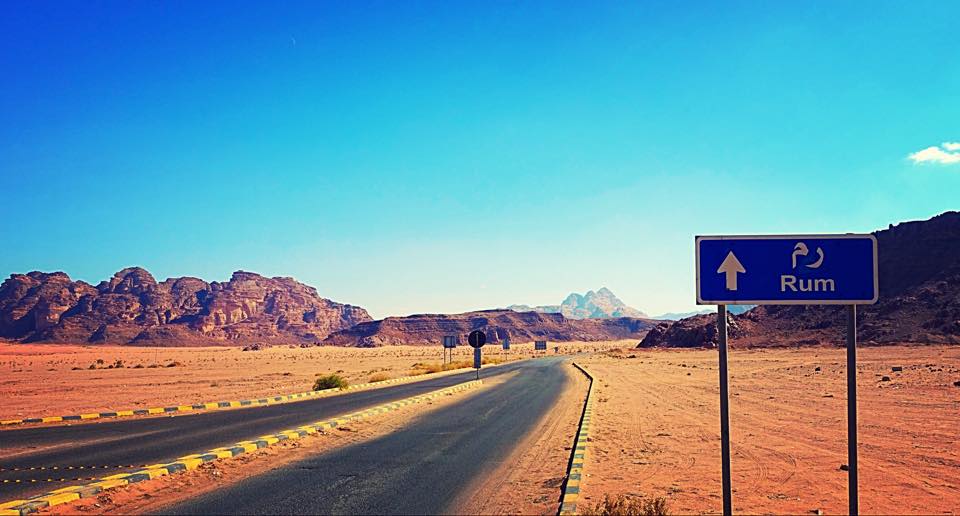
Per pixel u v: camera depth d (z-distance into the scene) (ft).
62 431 61.26
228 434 57.26
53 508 31.53
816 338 306.35
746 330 364.99
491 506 31.86
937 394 84.12
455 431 60.08
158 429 62.03
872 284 23.73
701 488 35.12
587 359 313.12
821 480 36.86
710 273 24.36
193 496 34.22
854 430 23.71
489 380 149.48
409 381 151.02
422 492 34.86
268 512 30.68
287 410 79.92
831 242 23.94
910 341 255.09
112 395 112.57
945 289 294.05
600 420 65.87
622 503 29.22
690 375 147.84
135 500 33.55
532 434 57.67
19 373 232.32
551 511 30.83
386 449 49.52
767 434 54.85
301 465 42.88
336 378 121.19
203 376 196.13
